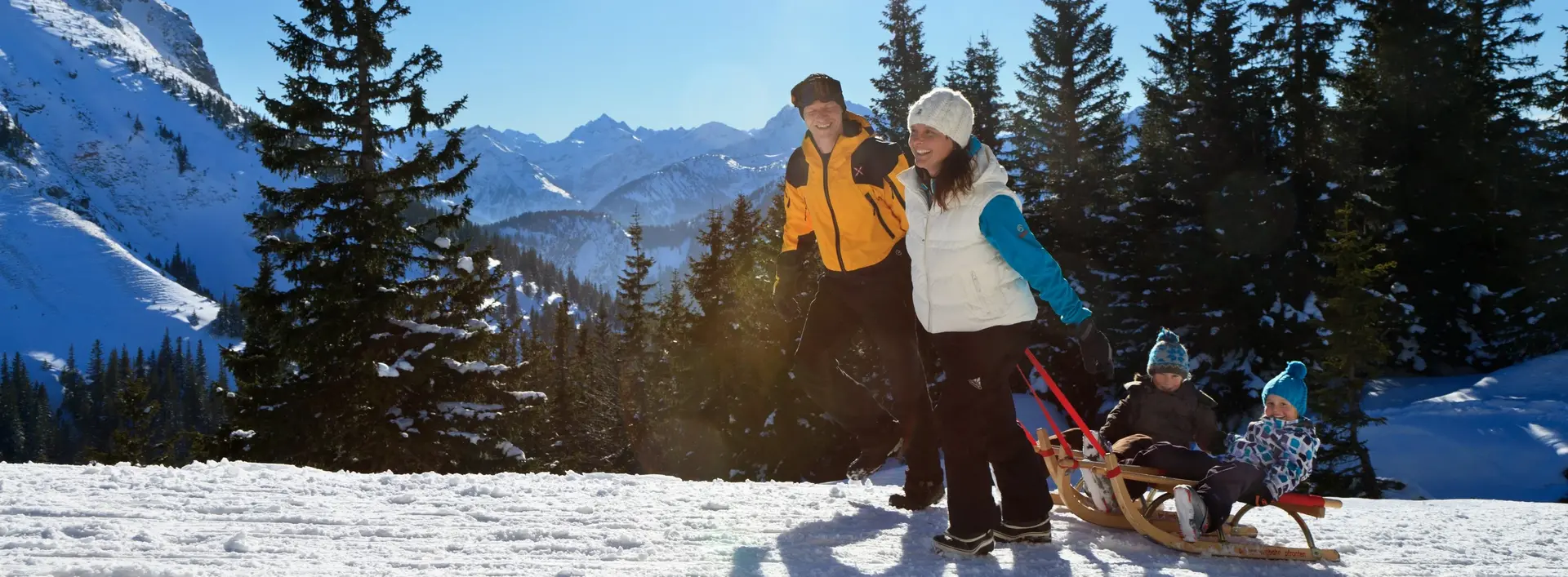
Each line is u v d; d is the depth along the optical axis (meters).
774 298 4.36
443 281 21.17
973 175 3.16
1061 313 3.12
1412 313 29.11
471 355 20.19
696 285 27.19
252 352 20.89
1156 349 4.32
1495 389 26.45
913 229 3.37
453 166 21.92
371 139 21.00
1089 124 36.75
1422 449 22.70
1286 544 3.72
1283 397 3.58
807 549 3.31
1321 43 28.00
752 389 23.72
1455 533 4.06
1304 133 27.36
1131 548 3.43
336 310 19.17
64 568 2.67
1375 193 28.02
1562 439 21.67
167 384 159.25
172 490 4.07
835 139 3.71
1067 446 3.81
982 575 2.99
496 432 20.02
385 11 21.30
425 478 4.70
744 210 28.14
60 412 151.12
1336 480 20.25
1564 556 3.58
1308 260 25.95
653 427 32.09
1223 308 25.97
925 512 4.13
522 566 2.95
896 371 3.96
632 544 3.31
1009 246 3.09
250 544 3.11
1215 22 27.58
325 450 19.19
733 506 4.17
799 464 23.03
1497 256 30.73
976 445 3.25
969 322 3.22
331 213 20.16
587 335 54.78
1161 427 4.25
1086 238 30.06
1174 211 28.59
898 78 36.41
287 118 20.33
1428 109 29.59
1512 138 31.05
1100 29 36.22
